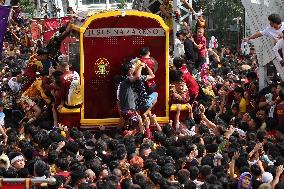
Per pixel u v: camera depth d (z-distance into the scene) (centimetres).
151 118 1923
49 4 3953
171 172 1375
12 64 3172
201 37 2506
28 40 3894
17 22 4116
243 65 3038
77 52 2058
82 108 1944
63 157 1471
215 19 4700
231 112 2108
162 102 1970
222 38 4688
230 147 1590
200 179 1395
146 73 1923
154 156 1487
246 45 3781
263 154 1572
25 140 1628
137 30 1939
